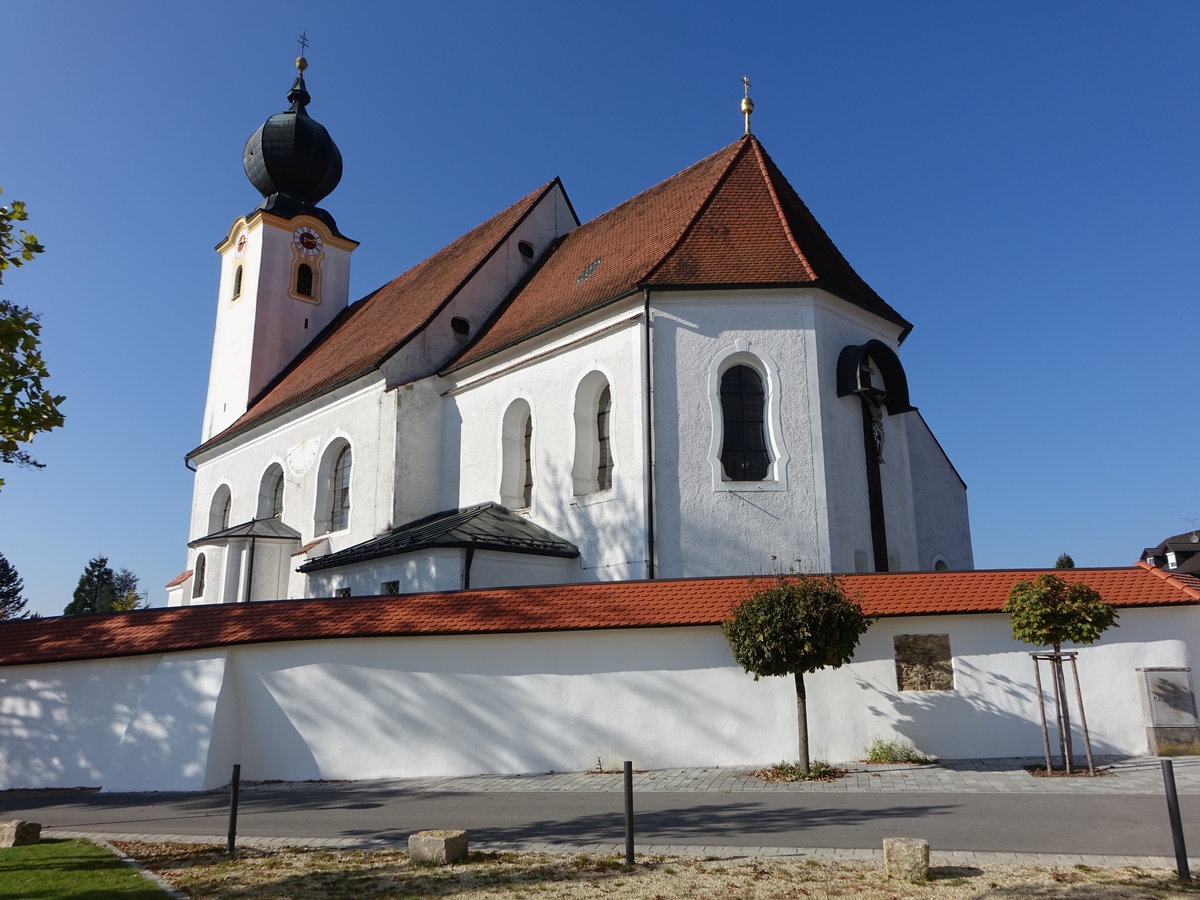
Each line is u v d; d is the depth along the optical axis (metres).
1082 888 7.71
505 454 23.81
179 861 9.69
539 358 22.98
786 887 7.90
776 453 19.59
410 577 20.56
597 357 21.42
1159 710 14.46
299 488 29.67
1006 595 14.88
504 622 15.30
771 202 22.61
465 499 24.78
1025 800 11.37
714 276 20.48
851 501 20.06
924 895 7.63
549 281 27.16
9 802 14.80
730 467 19.88
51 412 12.79
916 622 14.98
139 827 11.94
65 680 16.70
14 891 8.26
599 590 15.55
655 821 10.81
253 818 12.18
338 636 15.64
